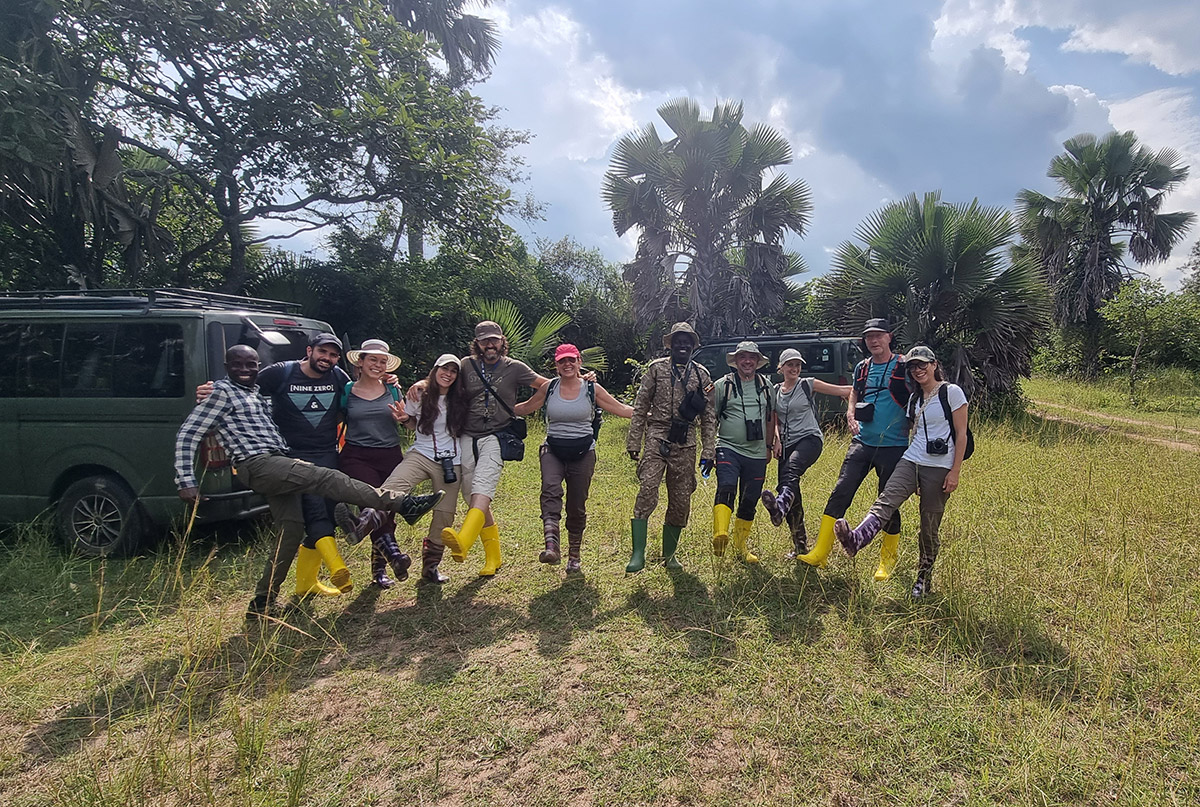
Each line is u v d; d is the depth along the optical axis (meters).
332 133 11.12
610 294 17.97
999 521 4.98
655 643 3.26
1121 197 21.55
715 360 10.89
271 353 5.05
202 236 12.87
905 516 5.19
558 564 4.42
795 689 2.81
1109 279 21.48
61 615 3.67
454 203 12.19
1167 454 7.79
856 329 12.16
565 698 2.80
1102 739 2.44
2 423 4.73
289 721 2.63
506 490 6.59
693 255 13.70
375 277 12.62
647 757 2.40
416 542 4.84
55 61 8.72
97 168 9.03
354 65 11.18
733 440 4.29
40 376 4.72
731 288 13.16
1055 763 2.29
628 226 14.05
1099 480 6.13
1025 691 2.72
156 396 4.50
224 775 2.31
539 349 11.68
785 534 4.87
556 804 2.18
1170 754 2.35
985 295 11.00
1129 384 17.59
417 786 2.27
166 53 10.21
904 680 2.88
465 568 4.36
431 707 2.74
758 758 2.38
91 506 4.65
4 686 2.89
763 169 13.20
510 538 5.00
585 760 2.39
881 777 2.27
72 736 2.56
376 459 3.96
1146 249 21.41
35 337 4.77
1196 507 5.20
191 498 3.38
